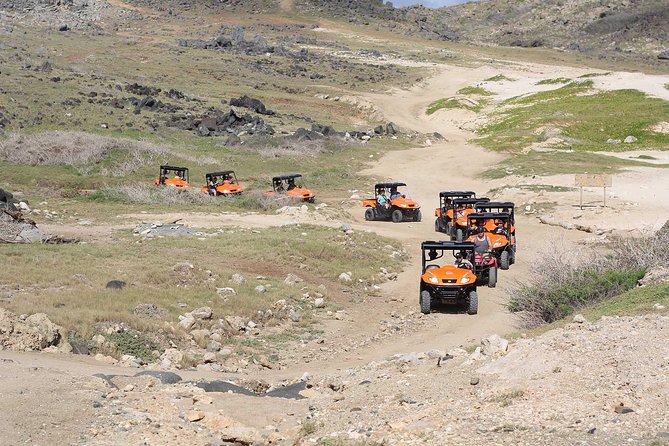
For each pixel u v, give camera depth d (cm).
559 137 7075
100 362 1488
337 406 1098
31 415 966
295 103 9900
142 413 1012
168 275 2278
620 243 2216
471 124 8894
